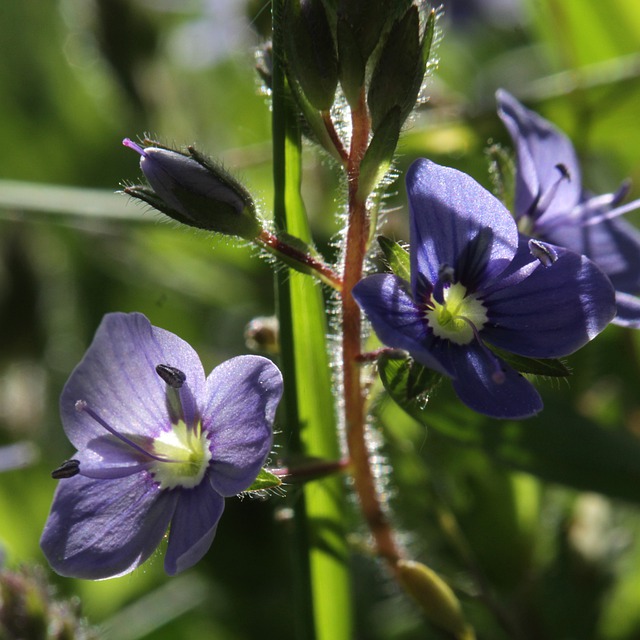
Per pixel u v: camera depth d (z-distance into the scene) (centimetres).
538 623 14
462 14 22
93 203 15
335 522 13
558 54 16
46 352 17
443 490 14
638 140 16
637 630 14
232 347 16
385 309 11
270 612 15
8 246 17
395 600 14
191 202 12
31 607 13
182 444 12
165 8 18
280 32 12
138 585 15
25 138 18
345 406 12
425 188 11
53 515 12
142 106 18
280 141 12
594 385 15
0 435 16
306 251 12
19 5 18
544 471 13
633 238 13
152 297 17
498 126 15
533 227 13
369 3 12
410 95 12
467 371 11
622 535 14
